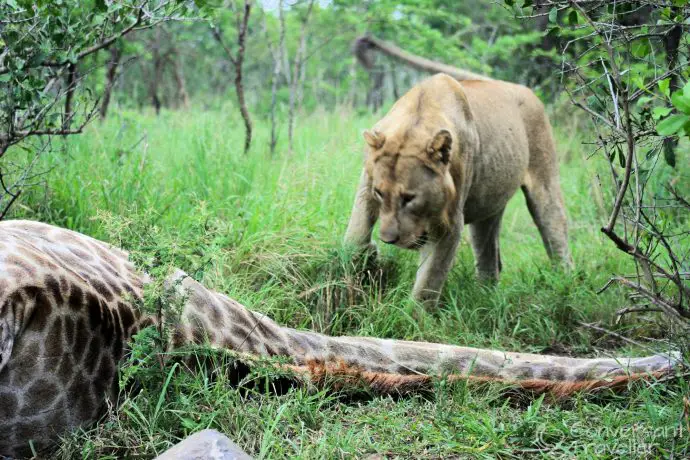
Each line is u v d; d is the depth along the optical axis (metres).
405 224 5.77
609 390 4.41
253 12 20.77
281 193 7.25
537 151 7.37
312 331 4.98
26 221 4.22
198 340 4.18
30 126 5.89
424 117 5.95
